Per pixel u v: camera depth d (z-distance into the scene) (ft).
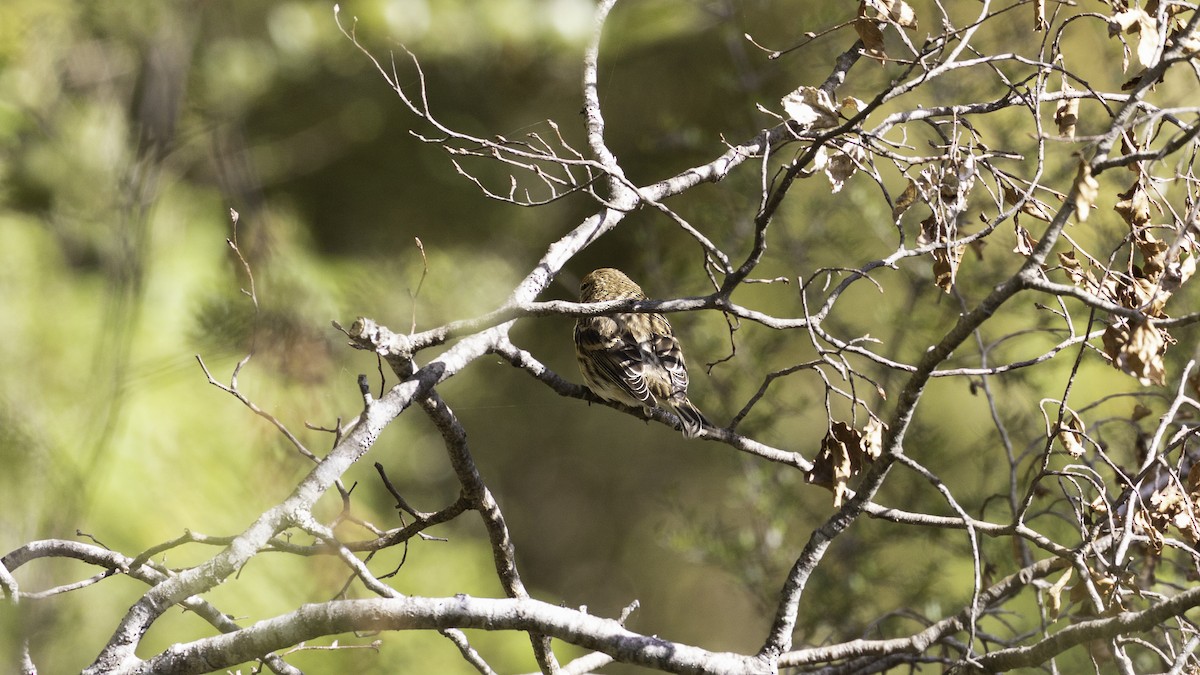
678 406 30.71
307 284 38.83
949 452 42.63
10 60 39.06
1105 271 18.01
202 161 43.29
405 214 49.62
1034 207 18.95
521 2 44.73
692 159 45.52
